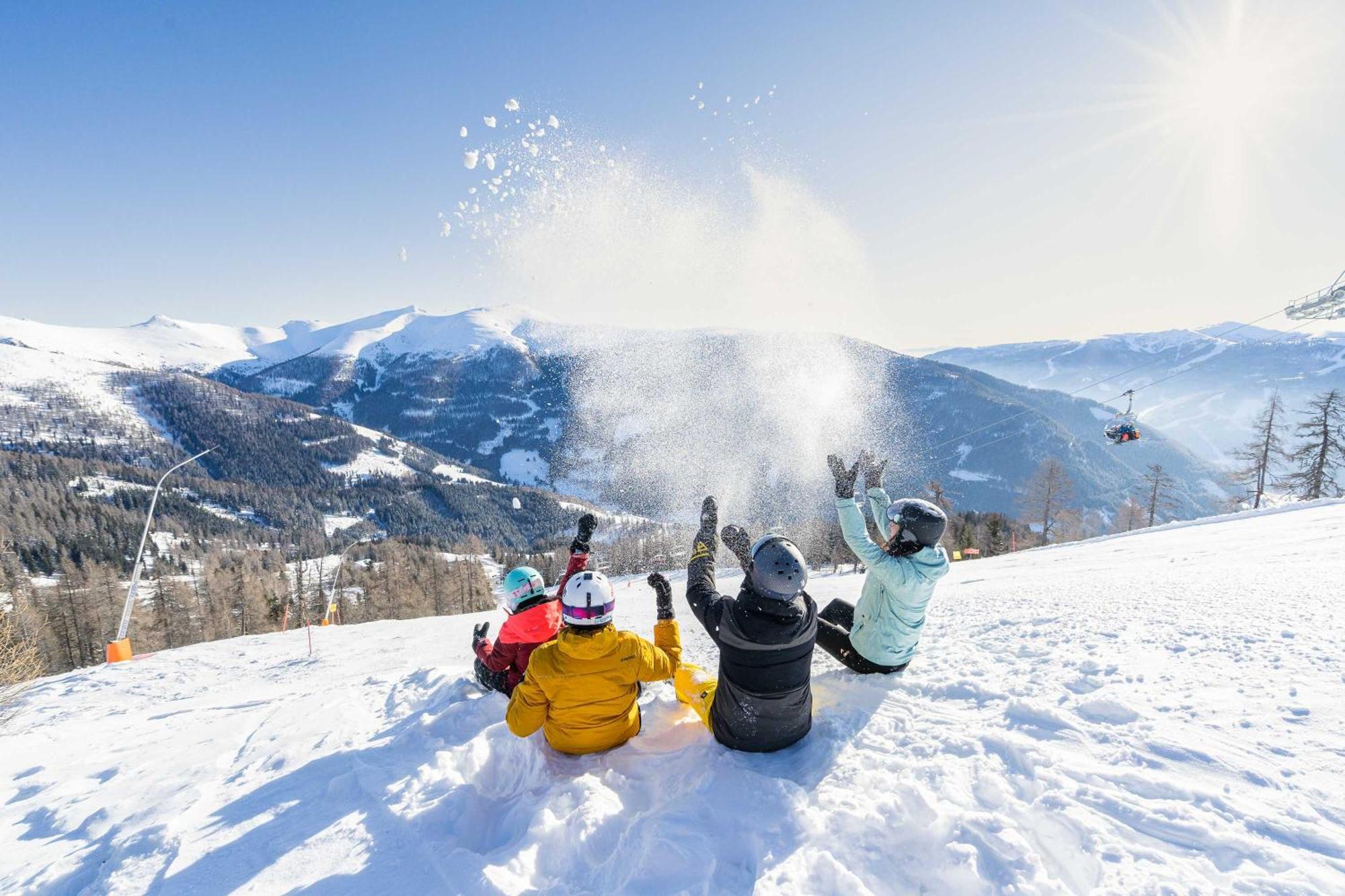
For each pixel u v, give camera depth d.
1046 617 4.39
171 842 2.65
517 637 3.83
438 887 2.17
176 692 9.44
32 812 3.31
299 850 2.48
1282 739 2.33
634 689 3.13
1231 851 1.82
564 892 2.07
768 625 2.67
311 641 13.54
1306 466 30.88
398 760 3.28
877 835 2.12
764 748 2.82
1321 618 3.52
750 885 2.00
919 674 3.57
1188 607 4.14
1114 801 2.11
